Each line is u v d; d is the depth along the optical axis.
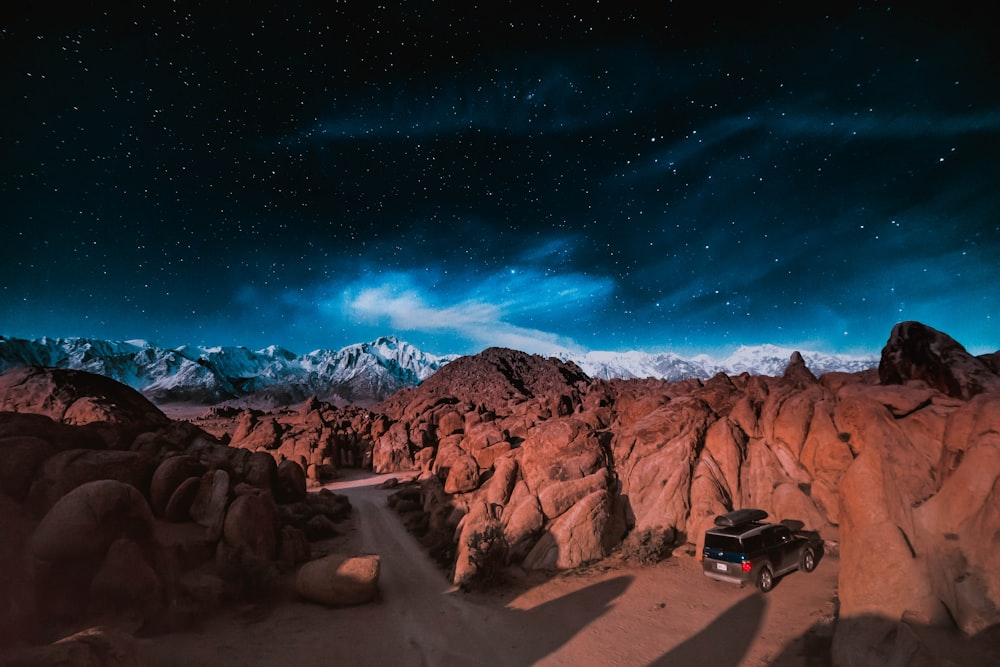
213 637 11.76
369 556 15.22
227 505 15.82
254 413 100.94
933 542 9.36
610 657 10.85
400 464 51.53
